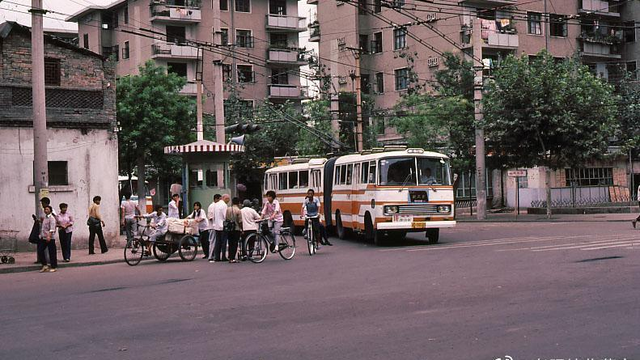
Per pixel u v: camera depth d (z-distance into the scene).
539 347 7.92
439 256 18.67
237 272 17.00
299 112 58.69
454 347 8.05
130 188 42.38
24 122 24.00
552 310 10.09
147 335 9.47
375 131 50.31
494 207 51.53
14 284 16.27
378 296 12.08
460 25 51.34
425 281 13.76
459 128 43.75
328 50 61.84
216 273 16.95
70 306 12.34
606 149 37.75
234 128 29.97
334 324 9.73
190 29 60.44
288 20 64.50
